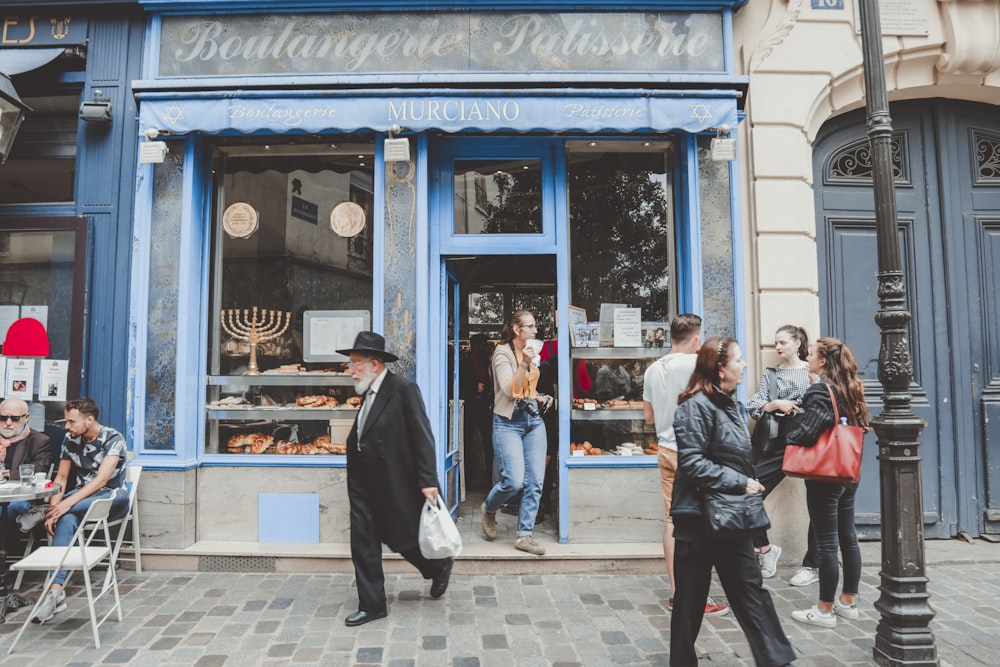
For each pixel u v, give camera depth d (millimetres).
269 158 5141
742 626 2727
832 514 3443
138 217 4738
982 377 5281
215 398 4977
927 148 5430
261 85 4703
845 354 3543
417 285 4711
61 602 3609
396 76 4711
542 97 4629
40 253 4980
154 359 4648
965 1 5023
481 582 4164
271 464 4707
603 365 4969
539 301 6504
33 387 4820
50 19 5078
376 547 3596
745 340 4695
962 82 5195
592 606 3752
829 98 5133
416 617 3586
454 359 5527
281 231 5078
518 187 5070
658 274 5062
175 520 4520
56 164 5133
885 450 3109
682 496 2789
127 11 5027
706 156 4781
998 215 5406
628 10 4859
